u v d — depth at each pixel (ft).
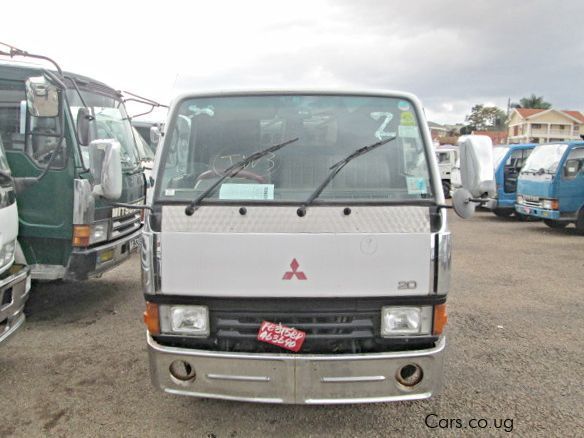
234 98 10.99
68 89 17.92
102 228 18.12
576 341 16.43
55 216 16.98
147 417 11.57
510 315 19.11
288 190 10.15
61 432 10.94
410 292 9.61
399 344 9.84
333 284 9.52
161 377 9.86
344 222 9.55
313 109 10.88
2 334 12.59
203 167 10.71
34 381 13.32
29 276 14.08
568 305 20.45
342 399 9.51
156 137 22.27
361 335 9.64
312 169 10.44
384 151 10.57
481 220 49.44
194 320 9.77
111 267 18.97
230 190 10.05
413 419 11.53
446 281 9.73
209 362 9.56
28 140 16.88
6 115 16.87
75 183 16.87
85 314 18.89
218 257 9.55
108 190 12.16
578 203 37.78
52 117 16.69
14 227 13.93
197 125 10.93
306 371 9.41
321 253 9.48
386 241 9.53
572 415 11.75
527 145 48.11
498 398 12.55
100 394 12.64
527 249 33.12
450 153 72.84
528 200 40.93
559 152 38.27
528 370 14.19
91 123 18.43
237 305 9.66
